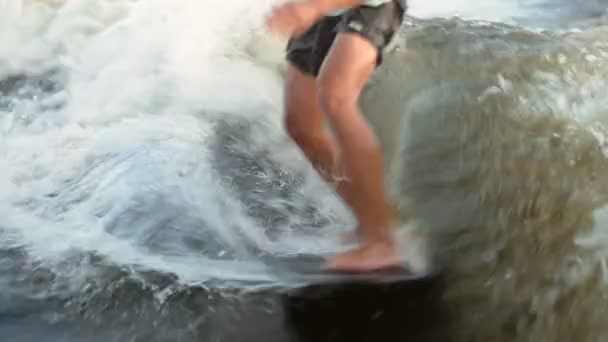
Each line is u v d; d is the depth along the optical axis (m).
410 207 2.49
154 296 2.25
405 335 2.12
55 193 2.71
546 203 2.40
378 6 2.52
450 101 2.93
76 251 2.42
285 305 2.23
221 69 3.49
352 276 2.31
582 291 2.10
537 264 2.21
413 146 2.74
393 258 2.32
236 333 2.13
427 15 4.30
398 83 3.06
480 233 2.37
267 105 3.24
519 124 2.75
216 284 2.30
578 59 3.21
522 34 3.54
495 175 2.55
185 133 3.04
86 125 3.11
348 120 2.38
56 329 2.13
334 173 2.59
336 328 2.15
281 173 2.84
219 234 2.54
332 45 2.49
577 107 2.84
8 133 3.03
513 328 2.08
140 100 3.28
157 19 3.94
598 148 2.59
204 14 3.94
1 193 2.68
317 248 2.48
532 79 3.05
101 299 2.23
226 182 2.77
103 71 3.52
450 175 2.59
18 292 2.25
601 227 2.27
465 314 2.16
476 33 3.52
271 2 3.95
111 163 2.85
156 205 2.64
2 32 3.83
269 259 2.43
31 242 2.46
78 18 3.96
